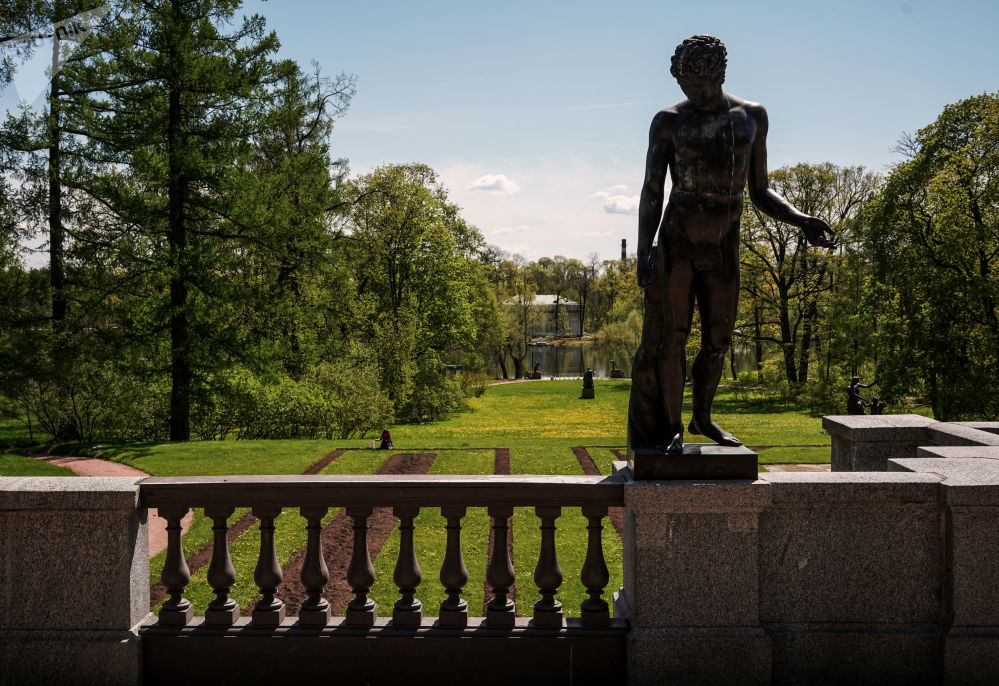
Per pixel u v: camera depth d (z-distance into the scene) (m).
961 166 26.34
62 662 3.93
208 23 22.75
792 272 43.47
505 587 4.09
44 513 3.93
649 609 3.93
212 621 4.05
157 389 24.50
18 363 21.25
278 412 25.06
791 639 3.99
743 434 20.22
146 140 22.22
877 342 30.55
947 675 3.90
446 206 49.22
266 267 26.36
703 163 3.86
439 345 44.97
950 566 3.93
